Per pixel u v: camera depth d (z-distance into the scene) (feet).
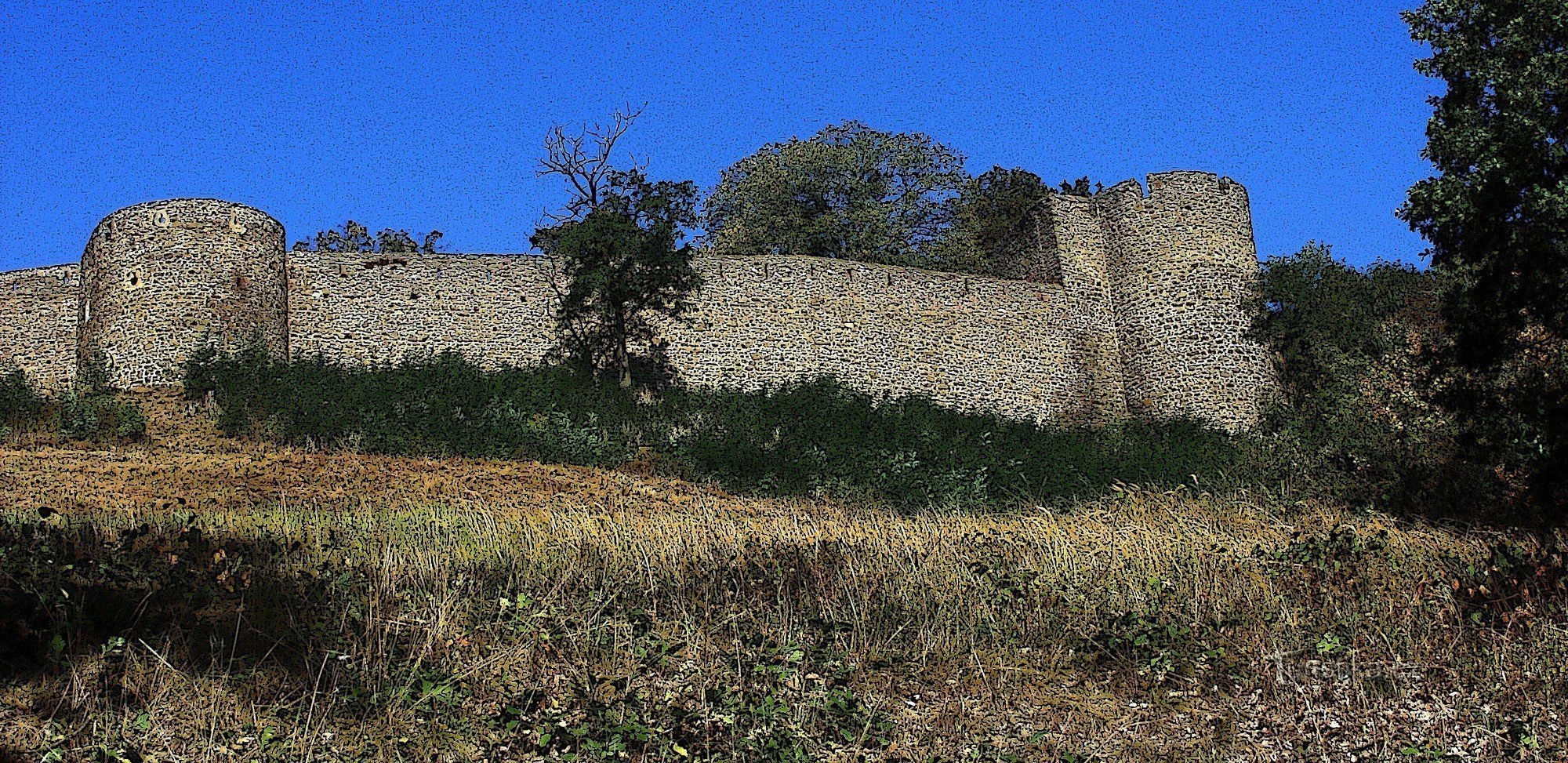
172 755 28.37
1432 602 38.27
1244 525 54.03
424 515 56.95
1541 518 63.21
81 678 30.94
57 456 75.87
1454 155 63.98
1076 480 83.87
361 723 30.60
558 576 42.01
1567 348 67.97
